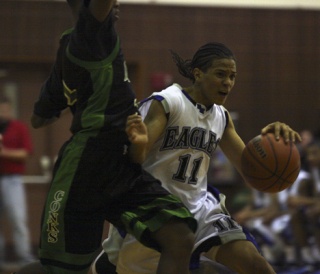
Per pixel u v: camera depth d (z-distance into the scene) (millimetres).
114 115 7078
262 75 18344
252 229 15078
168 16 18016
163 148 7641
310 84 18531
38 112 7961
